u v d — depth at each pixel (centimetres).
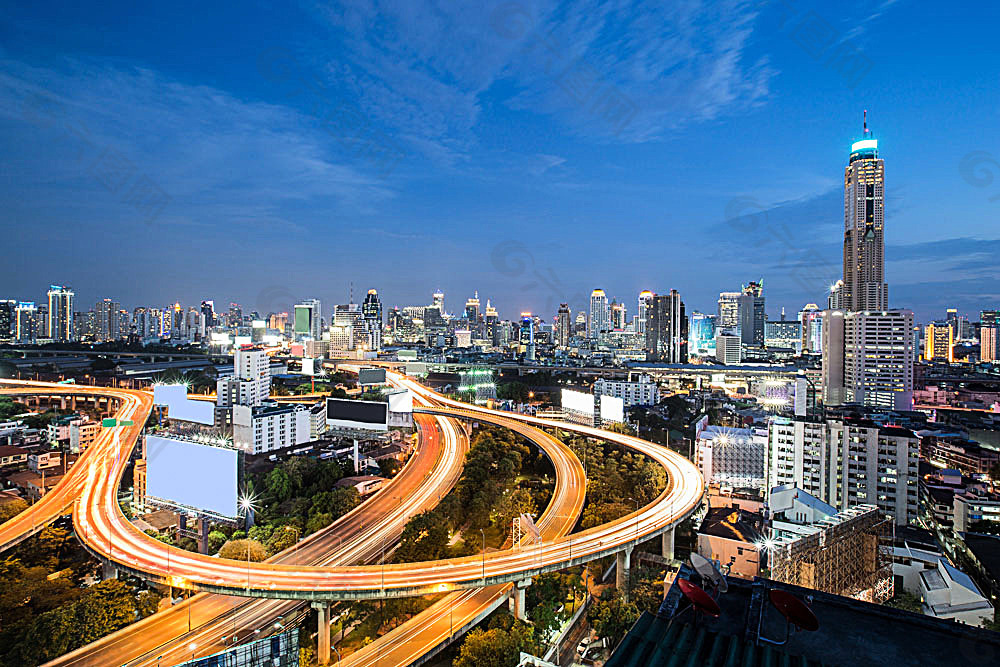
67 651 8400
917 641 2422
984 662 2266
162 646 8694
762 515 12325
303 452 19388
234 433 18600
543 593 10488
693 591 2544
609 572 12500
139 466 16288
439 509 13512
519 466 19688
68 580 10438
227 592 9094
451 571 9775
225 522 12288
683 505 13600
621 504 14825
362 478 17075
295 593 8900
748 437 17300
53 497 14550
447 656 9206
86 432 19588
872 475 13400
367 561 11506
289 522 13275
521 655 7644
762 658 2270
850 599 2728
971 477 16238
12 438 19650
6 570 10756
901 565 10631
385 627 9756
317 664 8662
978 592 9250
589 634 9975
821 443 13888
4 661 8100
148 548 10831
